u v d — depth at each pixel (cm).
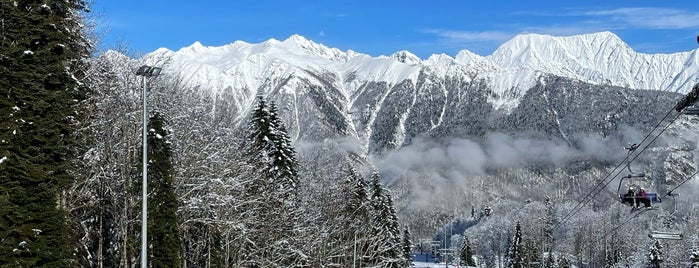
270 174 4388
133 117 3073
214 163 3581
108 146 2944
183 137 3456
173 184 3086
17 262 1978
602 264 11150
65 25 2356
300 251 4194
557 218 13538
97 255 3134
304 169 5606
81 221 2955
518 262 10262
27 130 2106
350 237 5834
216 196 3228
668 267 7706
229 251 3931
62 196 2470
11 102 2064
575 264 12306
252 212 3728
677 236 2564
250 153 4375
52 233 2120
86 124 2836
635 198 2330
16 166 2039
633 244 11162
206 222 3284
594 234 11756
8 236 1991
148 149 2905
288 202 4119
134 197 3058
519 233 10394
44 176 2092
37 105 2114
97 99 2844
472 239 16088
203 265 3916
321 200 5209
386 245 6612
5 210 1964
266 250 4128
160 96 3456
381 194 6819
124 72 3250
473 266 13875
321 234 4512
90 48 2884
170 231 2880
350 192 5825
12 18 2130
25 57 2120
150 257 2844
